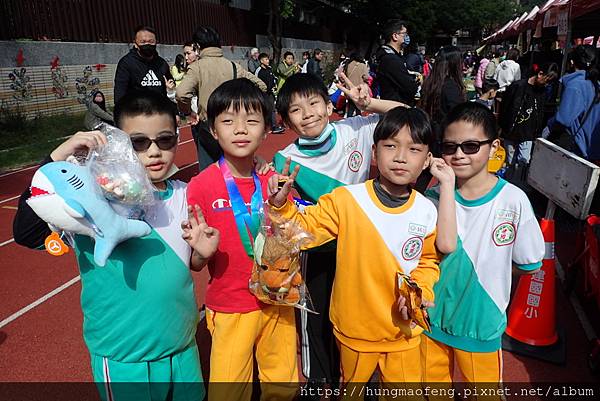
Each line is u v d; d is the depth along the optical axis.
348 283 2.11
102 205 1.59
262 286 1.99
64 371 3.01
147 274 1.85
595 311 3.71
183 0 16.34
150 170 1.88
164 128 1.88
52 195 1.51
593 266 3.45
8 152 8.84
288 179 1.98
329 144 2.62
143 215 1.82
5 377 2.95
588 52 5.17
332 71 25.17
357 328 2.12
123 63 5.81
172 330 1.95
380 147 2.02
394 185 2.07
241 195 2.15
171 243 1.92
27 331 3.45
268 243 1.94
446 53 4.51
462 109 2.17
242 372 2.13
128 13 13.66
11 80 10.07
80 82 11.91
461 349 2.26
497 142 2.24
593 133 5.17
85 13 12.23
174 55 15.52
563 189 2.86
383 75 5.15
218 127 2.09
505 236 2.18
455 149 2.17
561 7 6.91
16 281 4.27
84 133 1.71
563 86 5.44
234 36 20.19
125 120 1.85
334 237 2.16
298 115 2.56
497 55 18.05
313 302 2.65
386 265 2.06
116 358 1.87
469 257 2.23
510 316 3.26
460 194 2.26
